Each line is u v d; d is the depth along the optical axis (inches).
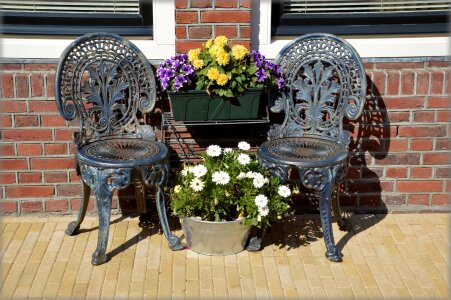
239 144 141.9
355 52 140.3
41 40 149.9
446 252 140.4
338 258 135.4
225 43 138.5
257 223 131.3
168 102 150.2
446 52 151.7
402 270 133.2
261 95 147.1
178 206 133.8
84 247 141.3
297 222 153.7
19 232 147.3
